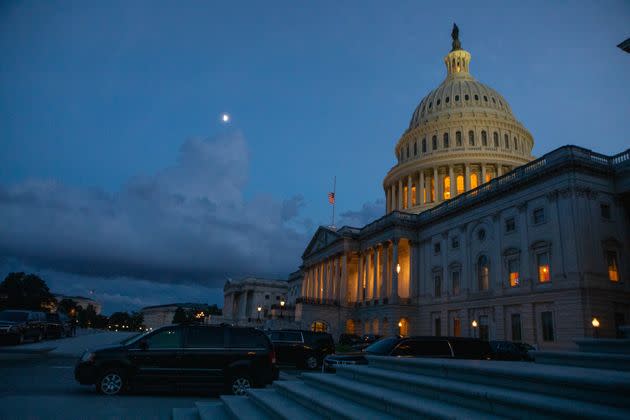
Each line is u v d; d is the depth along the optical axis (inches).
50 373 753.0
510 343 930.7
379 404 301.7
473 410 252.4
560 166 1660.9
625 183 1670.8
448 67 4200.3
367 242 2962.6
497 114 3511.3
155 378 568.1
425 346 629.0
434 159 3270.2
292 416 327.0
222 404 462.9
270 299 5723.4
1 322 1349.7
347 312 2977.4
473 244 2139.5
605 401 211.2
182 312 6663.4
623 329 500.7
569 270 1582.2
